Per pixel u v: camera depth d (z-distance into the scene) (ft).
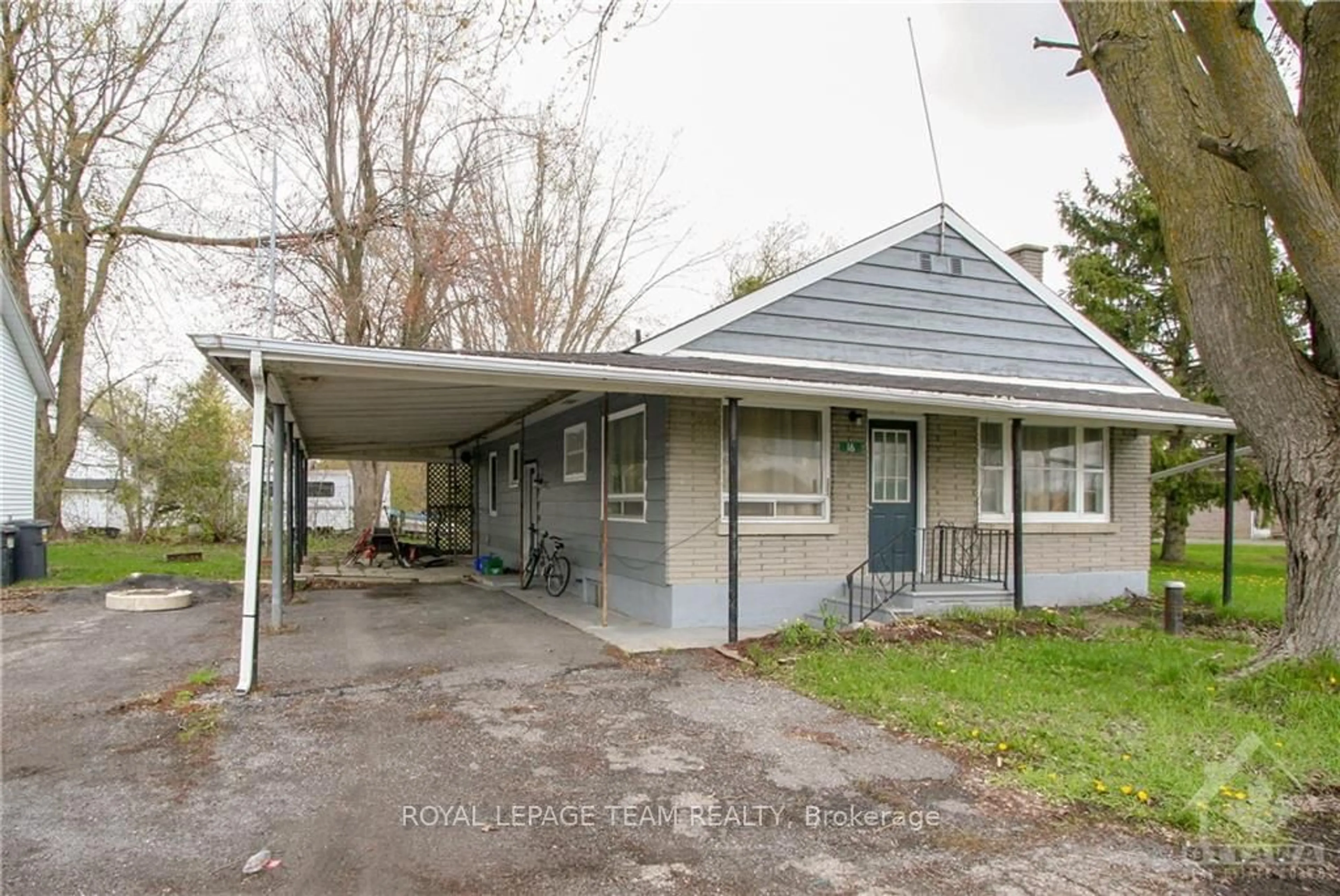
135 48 58.75
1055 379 39.09
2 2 54.75
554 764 14.96
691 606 29.32
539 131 62.59
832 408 32.09
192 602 35.99
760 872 10.75
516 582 44.65
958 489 34.53
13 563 42.24
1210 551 79.36
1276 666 19.36
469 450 64.34
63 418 62.75
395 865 10.94
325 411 33.73
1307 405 19.56
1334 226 17.89
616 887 10.36
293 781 14.05
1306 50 19.88
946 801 13.16
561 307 75.05
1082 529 37.04
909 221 36.19
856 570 31.96
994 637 26.71
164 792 13.53
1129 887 10.35
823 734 16.76
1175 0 18.17
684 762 15.07
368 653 24.76
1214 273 19.81
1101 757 14.76
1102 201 64.18
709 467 29.91
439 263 58.13
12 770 14.55
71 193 60.08
